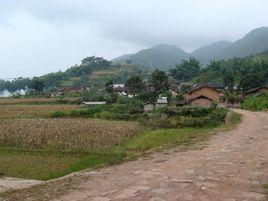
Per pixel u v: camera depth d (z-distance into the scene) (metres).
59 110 86.56
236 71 140.75
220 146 18.92
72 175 12.94
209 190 10.38
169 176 12.05
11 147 38.25
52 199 9.77
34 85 169.00
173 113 65.81
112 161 15.00
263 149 17.89
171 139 39.34
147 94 99.06
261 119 40.66
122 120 70.12
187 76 176.00
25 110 91.88
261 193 10.12
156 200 9.45
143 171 12.91
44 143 40.22
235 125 33.31
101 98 116.44
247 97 91.75
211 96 94.88
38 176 24.91
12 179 19.80
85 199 9.69
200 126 52.62
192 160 14.87
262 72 124.19
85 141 41.09
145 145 37.56
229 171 12.78
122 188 10.69
